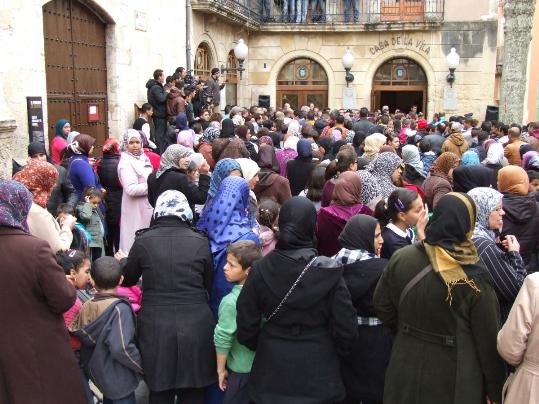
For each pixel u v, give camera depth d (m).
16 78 8.71
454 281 2.96
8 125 7.07
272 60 22.03
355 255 3.71
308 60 22.11
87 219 5.94
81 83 10.82
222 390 3.75
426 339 3.09
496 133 12.18
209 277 3.93
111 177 6.98
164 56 14.16
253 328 3.45
